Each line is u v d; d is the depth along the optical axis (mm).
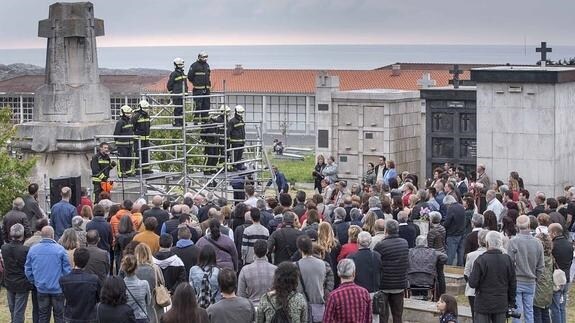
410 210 23703
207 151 33094
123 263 16016
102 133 35438
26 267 18797
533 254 18547
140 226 21453
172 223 20391
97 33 36062
